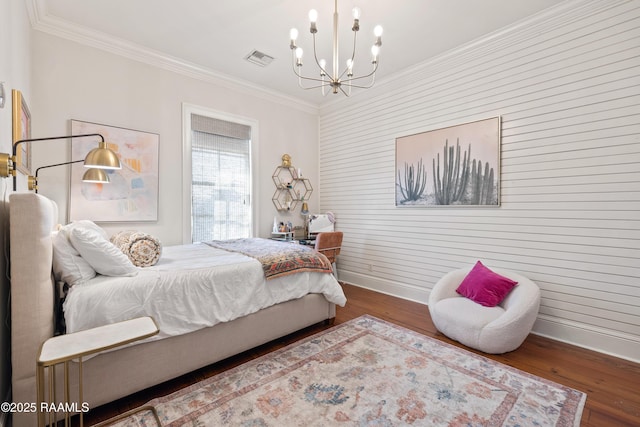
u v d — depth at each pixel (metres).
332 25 2.77
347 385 1.89
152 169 3.28
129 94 3.13
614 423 1.58
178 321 1.86
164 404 1.70
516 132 2.83
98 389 1.59
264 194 4.36
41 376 1.10
